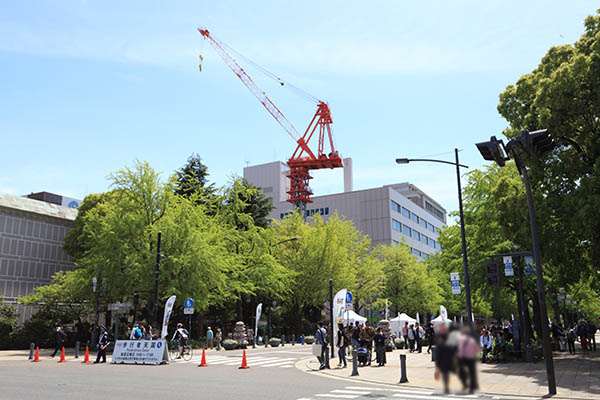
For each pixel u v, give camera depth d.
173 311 39.69
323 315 57.62
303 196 100.81
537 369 16.75
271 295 45.84
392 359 23.25
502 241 26.73
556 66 20.36
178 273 30.70
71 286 34.25
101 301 34.94
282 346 36.56
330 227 45.97
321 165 103.62
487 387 12.46
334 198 95.12
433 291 58.75
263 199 50.22
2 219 49.66
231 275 38.06
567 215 17.97
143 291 27.38
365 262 53.09
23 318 48.16
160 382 13.95
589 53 18.88
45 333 36.53
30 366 19.73
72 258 55.91
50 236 54.16
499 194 20.58
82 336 38.06
